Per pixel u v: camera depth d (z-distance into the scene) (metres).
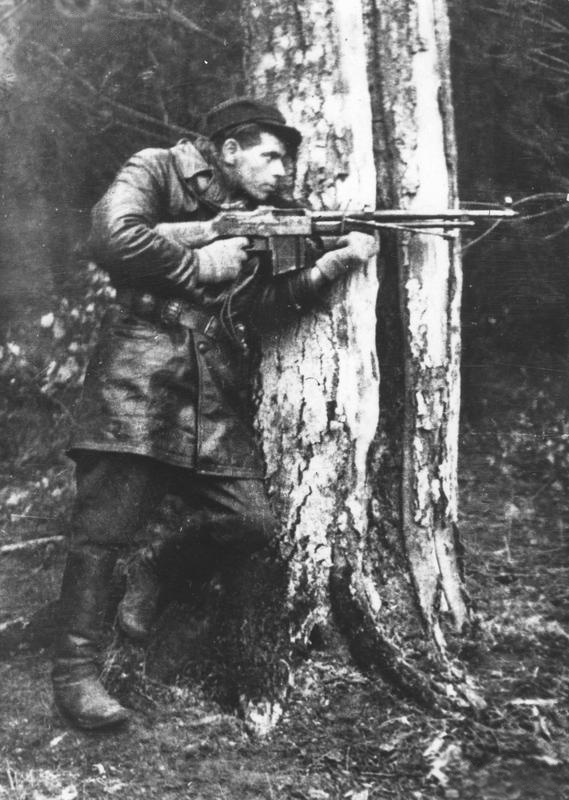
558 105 7.04
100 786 3.05
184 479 3.45
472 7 6.57
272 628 3.53
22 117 6.07
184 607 3.69
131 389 3.27
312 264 3.48
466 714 3.40
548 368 7.66
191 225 3.31
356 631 3.56
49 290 6.31
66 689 3.33
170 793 3.03
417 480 3.78
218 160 3.45
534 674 3.69
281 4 3.55
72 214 6.54
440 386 3.80
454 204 3.83
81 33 6.09
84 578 3.33
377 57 3.70
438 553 3.81
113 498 3.30
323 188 3.56
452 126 3.82
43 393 5.66
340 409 3.61
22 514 5.25
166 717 3.43
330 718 3.38
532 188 7.33
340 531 3.64
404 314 3.75
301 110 3.57
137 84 6.24
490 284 7.73
